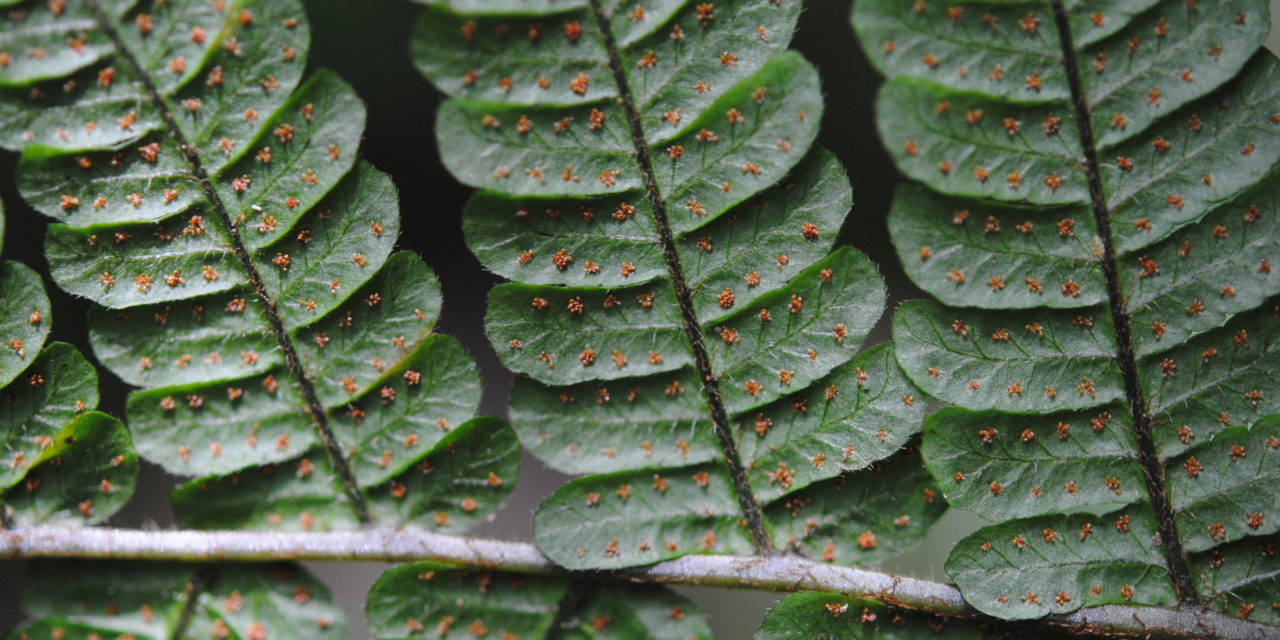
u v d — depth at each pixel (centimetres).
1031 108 19
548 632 19
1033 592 19
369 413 19
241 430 19
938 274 19
